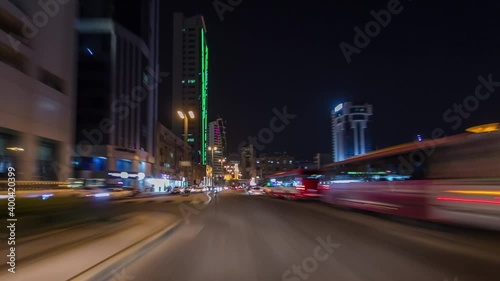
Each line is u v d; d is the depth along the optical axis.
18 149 25.58
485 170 11.26
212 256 9.34
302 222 16.73
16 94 25.17
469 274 7.32
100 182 49.72
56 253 8.48
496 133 10.98
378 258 8.85
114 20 60.66
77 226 12.62
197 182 126.62
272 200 38.00
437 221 13.23
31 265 7.34
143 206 27.06
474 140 11.66
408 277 7.14
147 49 68.50
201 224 16.16
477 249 9.90
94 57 59.22
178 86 129.25
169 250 10.19
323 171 28.89
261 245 10.89
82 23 59.22
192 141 130.00
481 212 11.33
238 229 14.51
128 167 62.41
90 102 58.22
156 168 76.25
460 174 12.20
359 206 20.62
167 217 17.19
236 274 7.55
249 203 31.97
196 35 130.75
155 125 75.75
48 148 29.14
